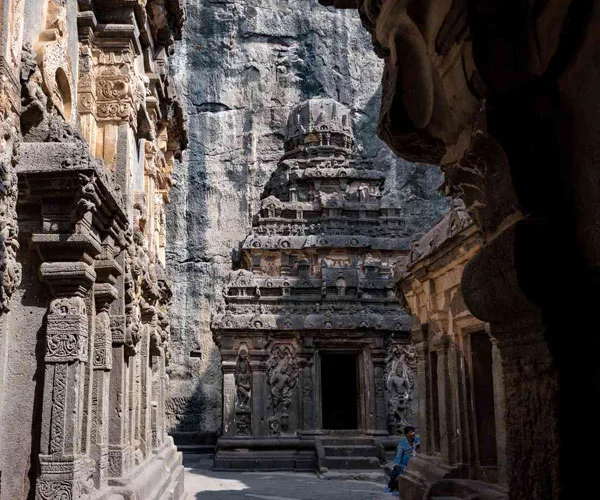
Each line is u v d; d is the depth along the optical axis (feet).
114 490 27.02
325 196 87.97
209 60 115.75
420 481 36.45
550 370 10.93
